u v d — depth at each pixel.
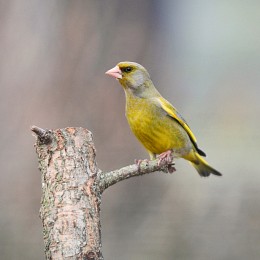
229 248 12.33
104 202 12.45
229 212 12.66
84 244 6.59
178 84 15.78
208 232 12.44
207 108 16.41
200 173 11.02
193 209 12.66
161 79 14.69
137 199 12.57
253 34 18.11
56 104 13.13
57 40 13.62
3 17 13.58
